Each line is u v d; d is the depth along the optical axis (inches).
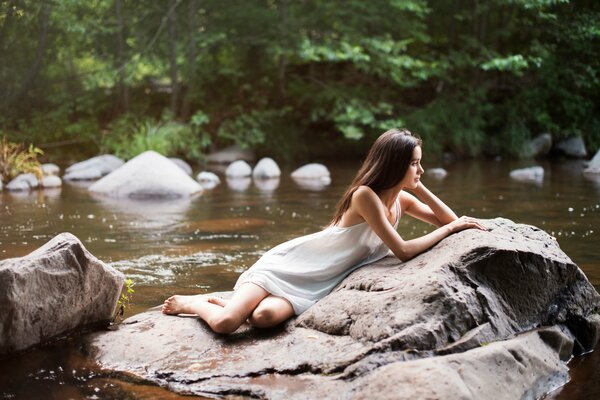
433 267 135.0
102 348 137.2
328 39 554.9
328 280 148.9
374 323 126.6
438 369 108.6
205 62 598.9
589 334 145.5
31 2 517.3
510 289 138.5
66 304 143.2
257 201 354.3
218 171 502.0
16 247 235.9
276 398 113.8
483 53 570.3
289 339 134.2
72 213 311.0
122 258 223.8
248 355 130.3
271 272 145.5
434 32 636.1
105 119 583.5
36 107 560.1
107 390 120.0
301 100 585.9
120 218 300.2
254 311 140.9
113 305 155.8
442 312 125.7
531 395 120.0
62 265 141.9
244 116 561.3
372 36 578.9
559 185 407.2
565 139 612.7
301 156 589.6
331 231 149.3
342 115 545.0
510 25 601.6
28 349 138.1
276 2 583.8
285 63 622.5
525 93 604.4
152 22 564.4
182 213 315.6
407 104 637.3
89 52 571.5
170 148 521.3
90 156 534.9
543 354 129.5
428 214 162.7
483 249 137.1
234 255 229.5
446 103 601.9
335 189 401.7
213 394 117.5
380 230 144.2
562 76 604.1
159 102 600.1
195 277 200.1
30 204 335.6
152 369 127.5
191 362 129.0
